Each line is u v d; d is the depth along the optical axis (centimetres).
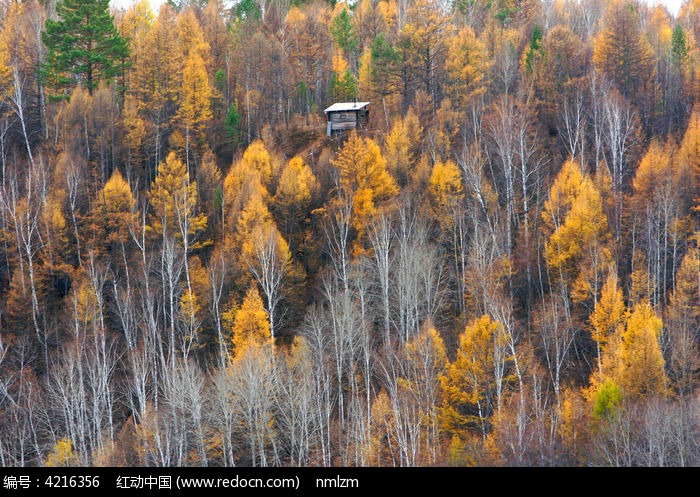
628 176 8412
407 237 7162
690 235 7219
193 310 6588
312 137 9969
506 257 7162
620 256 7062
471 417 5500
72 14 9931
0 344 6494
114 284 6912
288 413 5612
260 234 6988
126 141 9244
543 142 9038
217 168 8994
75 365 6141
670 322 6200
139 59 10056
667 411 4762
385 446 5531
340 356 5922
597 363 6156
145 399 5934
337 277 7138
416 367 5766
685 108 9906
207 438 5441
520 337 6456
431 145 8731
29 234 7181
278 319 6925
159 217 7944
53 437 5444
